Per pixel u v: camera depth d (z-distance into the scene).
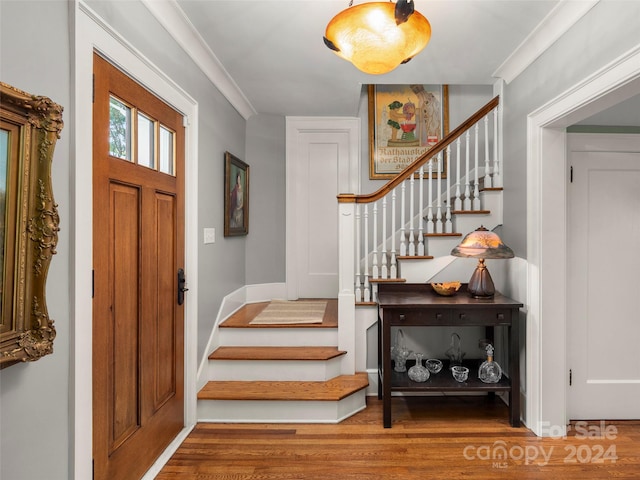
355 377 2.80
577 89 1.91
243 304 3.65
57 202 1.24
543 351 2.31
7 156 0.97
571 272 2.47
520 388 2.53
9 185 0.98
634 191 2.47
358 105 3.61
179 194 2.26
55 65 1.23
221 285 3.01
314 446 2.21
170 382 2.19
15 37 1.07
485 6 1.96
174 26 2.09
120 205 1.66
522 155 2.51
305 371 2.71
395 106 3.96
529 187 2.39
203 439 2.28
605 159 2.46
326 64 2.68
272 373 2.71
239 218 3.43
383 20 1.48
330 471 1.97
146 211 1.88
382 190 2.90
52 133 1.06
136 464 1.80
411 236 2.94
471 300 2.53
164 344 2.10
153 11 1.87
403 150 3.96
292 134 3.99
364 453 2.14
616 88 1.67
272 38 2.31
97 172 1.48
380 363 2.84
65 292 1.28
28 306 1.04
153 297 1.97
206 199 2.66
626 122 2.46
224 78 2.89
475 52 2.48
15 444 1.09
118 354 1.66
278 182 3.99
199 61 2.46
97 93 1.47
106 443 1.55
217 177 2.89
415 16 1.52
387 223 3.87
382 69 1.70
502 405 2.76
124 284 1.70
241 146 3.61
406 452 2.15
